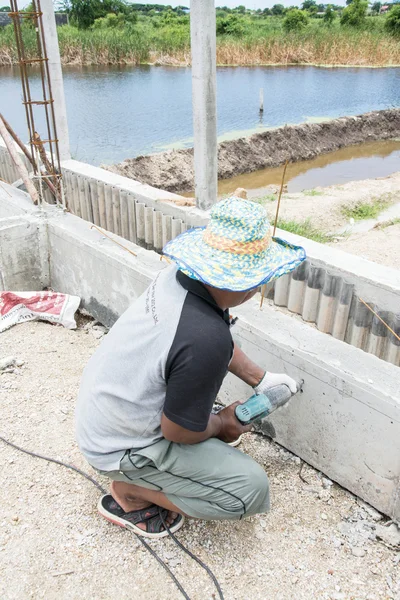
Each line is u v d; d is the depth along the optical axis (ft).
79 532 7.82
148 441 6.66
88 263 12.96
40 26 13.96
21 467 8.91
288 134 52.13
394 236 24.44
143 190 18.33
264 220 5.88
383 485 7.85
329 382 8.09
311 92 76.07
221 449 6.89
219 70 95.20
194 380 5.73
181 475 6.80
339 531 7.88
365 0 138.21
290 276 14.40
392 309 12.27
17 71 82.48
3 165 24.02
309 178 45.27
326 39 105.40
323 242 24.00
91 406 6.75
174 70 91.81
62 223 13.89
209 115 15.51
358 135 58.90
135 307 6.49
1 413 10.07
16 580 7.11
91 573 7.23
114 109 60.54
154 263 11.49
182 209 16.75
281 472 8.95
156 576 7.22
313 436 8.72
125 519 7.71
